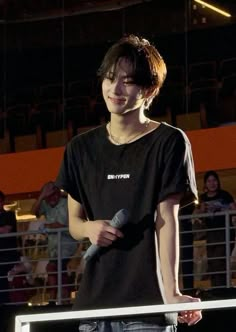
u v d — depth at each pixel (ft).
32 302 52.31
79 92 62.95
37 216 51.96
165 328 17.37
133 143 18.13
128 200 17.90
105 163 18.17
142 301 17.58
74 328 31.17
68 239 51.11
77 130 62.59
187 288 48.24
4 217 52.06
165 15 61.77
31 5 64.28
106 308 17.38
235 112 59.67
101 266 17.83
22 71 63.98
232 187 59.16
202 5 61.11
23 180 62.34
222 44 60.59
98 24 63.16
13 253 51.65
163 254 17.76
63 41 63.67
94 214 18.13
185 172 17.97
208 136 59.82
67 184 18.48
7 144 63.31
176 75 61.21
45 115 63.10
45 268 52.80
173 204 17.92
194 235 50.21
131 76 18.02
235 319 39.45
